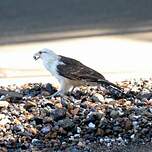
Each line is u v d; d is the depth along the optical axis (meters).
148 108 11.85
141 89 13.26
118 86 12.77
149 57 19.73
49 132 10.75
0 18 29.30
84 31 25.03
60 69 12.16
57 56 12.35
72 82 12.25
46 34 24.61
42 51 12.38
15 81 15.99
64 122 10.97
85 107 11.77
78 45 22.03
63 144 10.49
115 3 33.22
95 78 12.09
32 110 11.61
